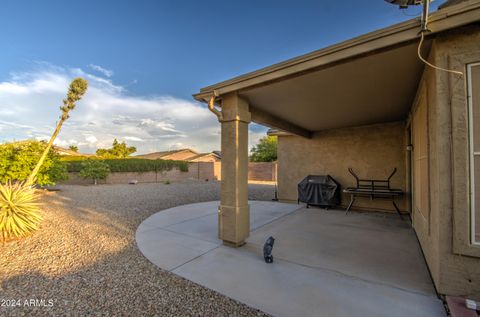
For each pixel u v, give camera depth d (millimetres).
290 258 3580
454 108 2262
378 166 7227
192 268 3227
